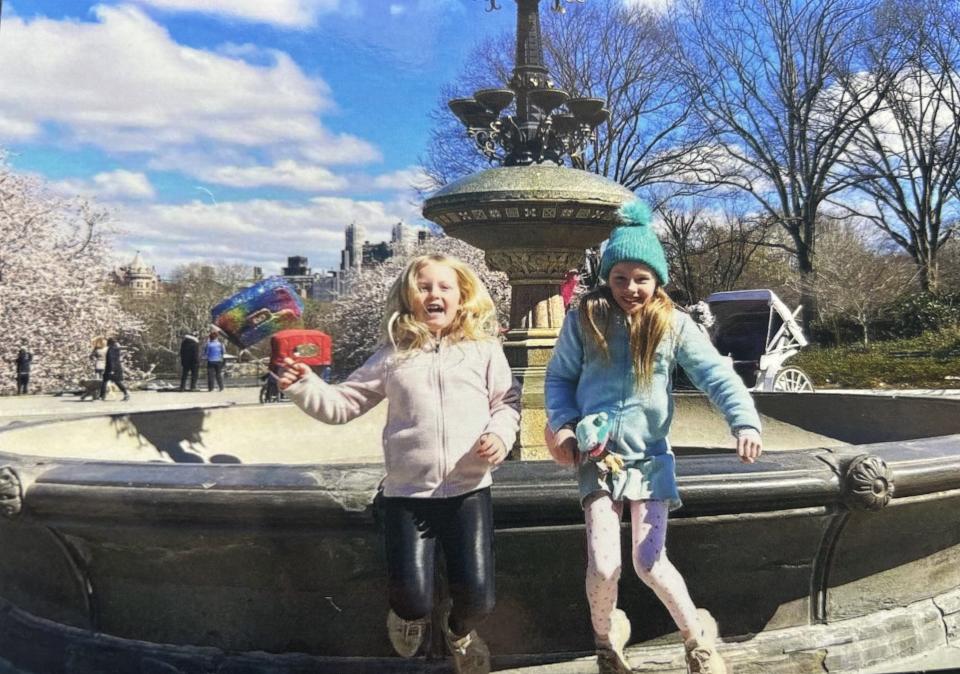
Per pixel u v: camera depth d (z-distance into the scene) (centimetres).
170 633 289
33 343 2541
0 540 315
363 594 276
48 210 2720
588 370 256
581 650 281
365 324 3238
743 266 4066
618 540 244
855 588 305
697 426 637
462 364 244
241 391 2377
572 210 499
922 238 3409
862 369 2414
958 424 478
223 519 265
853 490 275
